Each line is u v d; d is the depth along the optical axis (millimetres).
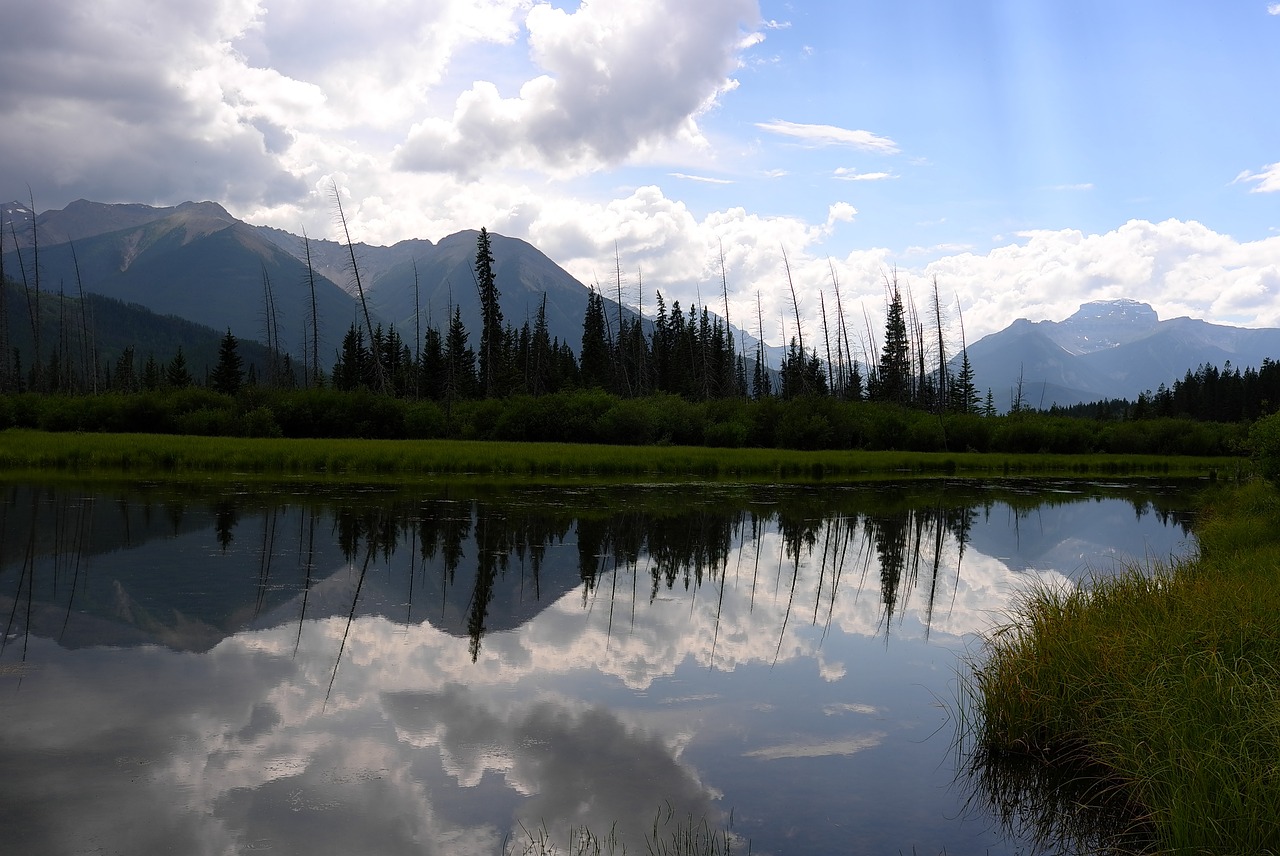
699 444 55625
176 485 26656
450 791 7078
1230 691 6785
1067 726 7844
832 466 42438
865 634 12547
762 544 20344
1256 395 111250
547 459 35906
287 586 14172
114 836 6191
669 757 7887
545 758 7793
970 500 31812
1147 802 6477
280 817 6551
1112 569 17656
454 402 61625
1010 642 9602
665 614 13383
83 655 10367
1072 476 44969
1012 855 6227
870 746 8242
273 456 32969
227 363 76500
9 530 18125
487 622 12531
